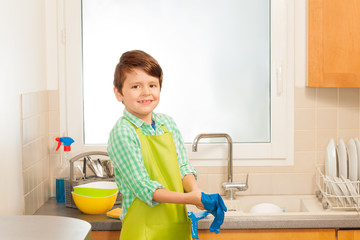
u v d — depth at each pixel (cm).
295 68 256
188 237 168
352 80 238
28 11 221
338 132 258
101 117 258
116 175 170
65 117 256
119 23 255
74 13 253
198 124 259
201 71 257
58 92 255
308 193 259
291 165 259
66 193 231
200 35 255
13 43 198
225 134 246
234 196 249
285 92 256
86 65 256
